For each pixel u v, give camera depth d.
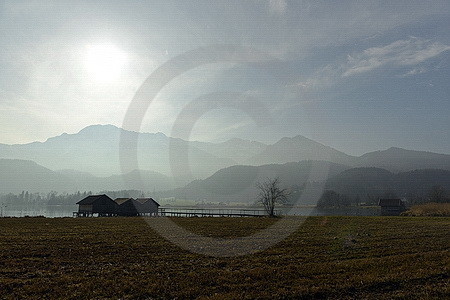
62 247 22.66
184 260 18.59
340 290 12.96
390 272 15.44
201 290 12.90
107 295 12.23
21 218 54.75
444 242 25.12
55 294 12.30
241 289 13.05
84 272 15.70
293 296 12.23
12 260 18.17
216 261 18.14
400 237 28.05
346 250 21.62
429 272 15.24
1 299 11.70
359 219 52.59
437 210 70.94
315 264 17.22
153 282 13.91
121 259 18.77
